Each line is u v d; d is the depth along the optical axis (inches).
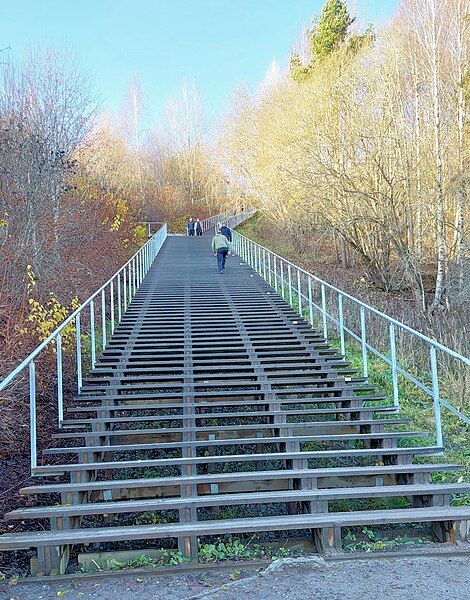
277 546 160.9
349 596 125.1
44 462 225.1
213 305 480.7
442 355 389.4
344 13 1275.8
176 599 127.0
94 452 194.1
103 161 1071.0
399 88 859.4
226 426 216.1
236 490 187.8
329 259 1112.8
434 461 219.1
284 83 1412.4
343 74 936.3
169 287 582.9
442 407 299.7
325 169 874.1
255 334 374.9
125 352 327.0
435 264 835.4
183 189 2169.0
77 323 257.4
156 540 175.9
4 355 282.2
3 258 357.4
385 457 206.5
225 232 824.3
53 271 437.1
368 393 301.3
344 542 159.9
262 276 669.9
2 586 136.9
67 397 302.4
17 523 181.8
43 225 446.0
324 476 177.3
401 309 729.6
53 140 614.5
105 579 139.3
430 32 809.5
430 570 137.7
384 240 842.8
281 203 1222.3
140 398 244.7
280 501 162.9
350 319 528.7
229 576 138.3
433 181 796.0
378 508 189.9
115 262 649.6
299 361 311.4
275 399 253.0
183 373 294.4
